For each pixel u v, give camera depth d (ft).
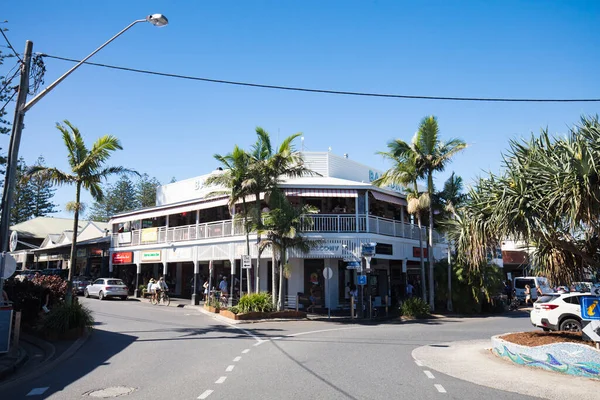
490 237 37.04
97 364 34.19
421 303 82.12
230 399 23.77
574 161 30.68
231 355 37.93
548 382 28.55
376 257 86.69
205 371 31.19
